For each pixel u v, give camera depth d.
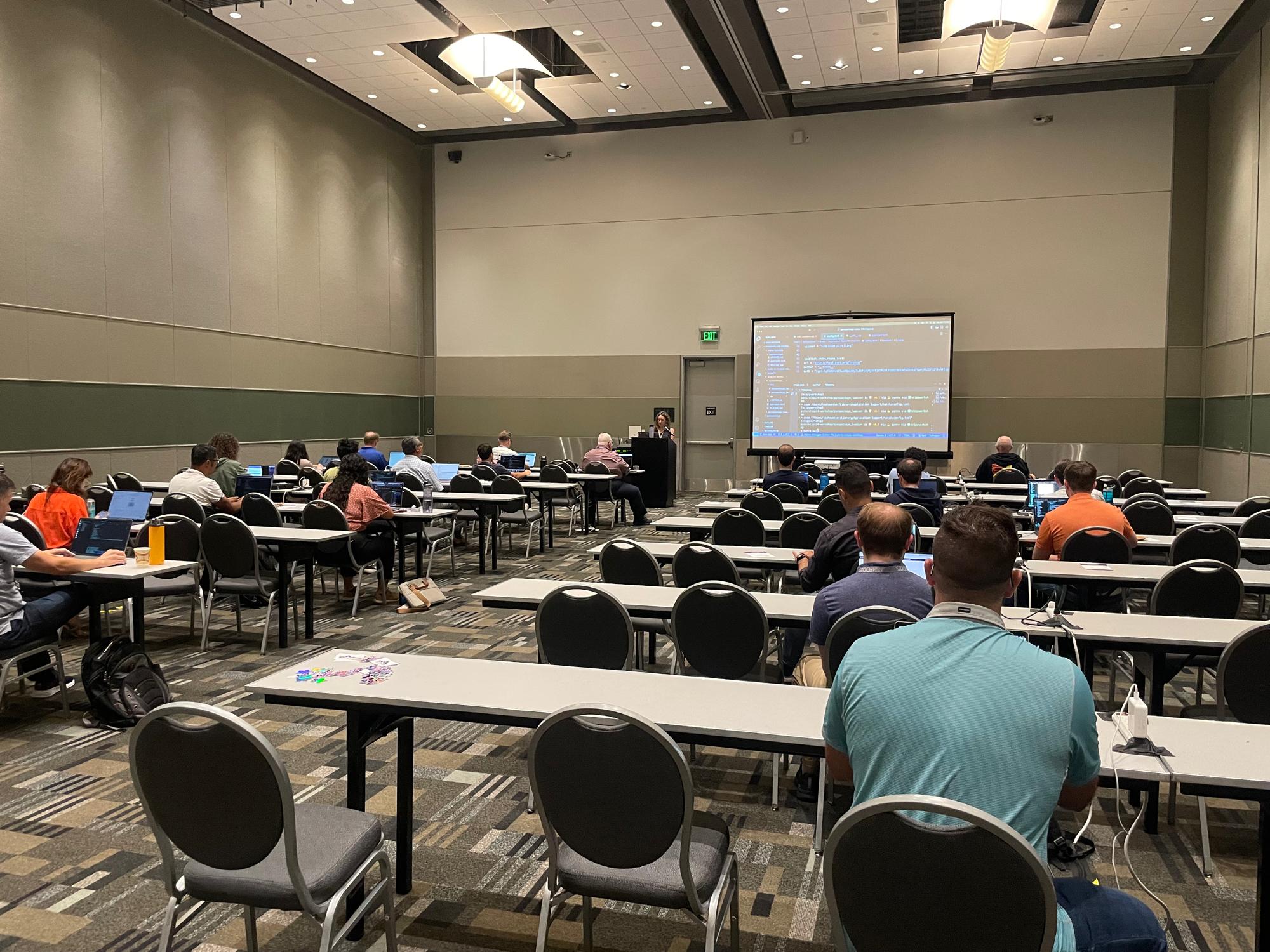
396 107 13.73
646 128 14.85
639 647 4.38
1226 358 11.93
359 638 5.66
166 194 10.51
